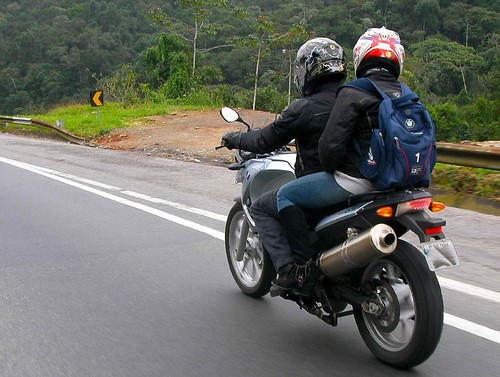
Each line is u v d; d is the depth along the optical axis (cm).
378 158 362
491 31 6931
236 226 543
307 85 424
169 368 397
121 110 2602
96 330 461
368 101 369
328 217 401
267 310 499
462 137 2933
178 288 553
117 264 625
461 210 864
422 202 363
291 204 413
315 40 428
